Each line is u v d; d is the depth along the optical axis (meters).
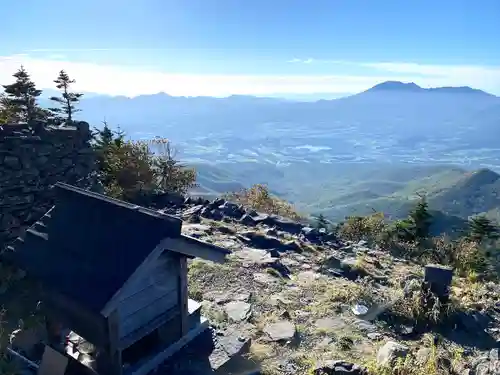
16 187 7.27
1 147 7.04
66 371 4.34
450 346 5.94
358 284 7.88
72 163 8.58
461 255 12.38
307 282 7.93
